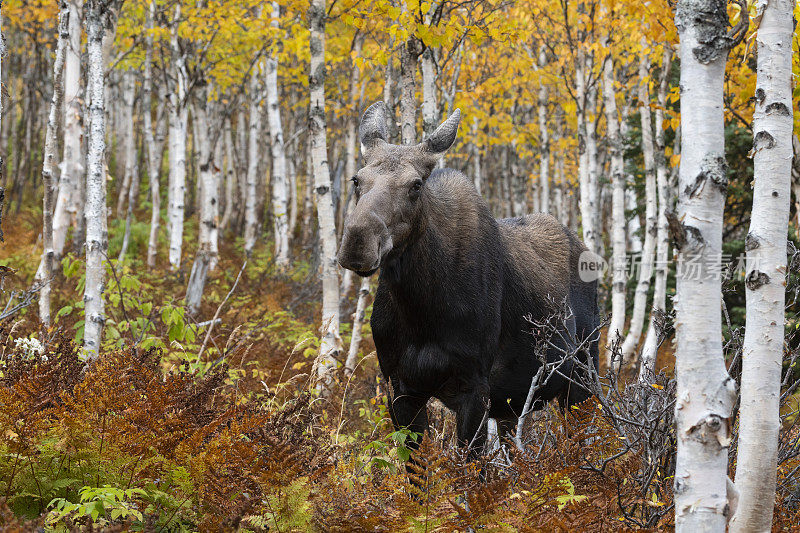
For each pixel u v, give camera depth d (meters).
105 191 15.41
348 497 7.01
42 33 42.44
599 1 20.31
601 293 25.53
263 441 6.98
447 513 6.48
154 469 6.91
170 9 28.22
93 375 7.68
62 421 6.78
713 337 5.34
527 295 10.65
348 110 31.20
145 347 11.73
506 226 11.55
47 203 13.38
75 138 16.45
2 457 6.66
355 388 12.55
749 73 12.81
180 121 27.55
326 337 13.52
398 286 8.94
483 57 27.72
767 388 6.16
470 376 9.23
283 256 30.70
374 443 9.11
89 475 6.89
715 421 5.24
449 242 9.20
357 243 7.86
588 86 23.83
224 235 44.41
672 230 5.41
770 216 6.39
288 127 50.81
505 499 6.79
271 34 24.75
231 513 6.41
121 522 6.32
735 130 20.61
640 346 21.22
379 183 8.50
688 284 5.40
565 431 8.05
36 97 52.03
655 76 24.59
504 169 44.94
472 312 9.17
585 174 24.17
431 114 15.73
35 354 7.97
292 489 6.55
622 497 7.18
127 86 40.72
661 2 9.58
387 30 16.69
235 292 22.81
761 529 6.08
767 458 6.10
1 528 5.55
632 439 8.05
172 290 22.50
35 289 10.73
